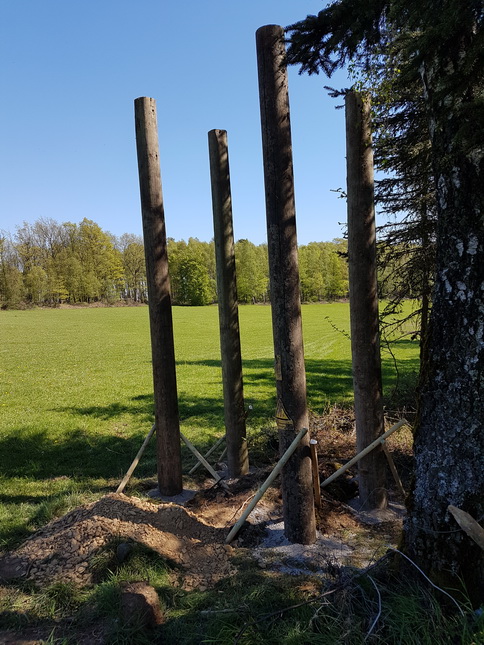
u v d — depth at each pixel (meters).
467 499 2.59
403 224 5.88
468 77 2.20
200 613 2.78
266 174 3.42
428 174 5.16
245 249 73.38
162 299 4.68
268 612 2.72
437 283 2.73
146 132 4.49
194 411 9.34
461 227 2.54
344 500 4.60
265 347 22.77
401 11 2.42
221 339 5.32
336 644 2.36
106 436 7.56
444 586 2.68
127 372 15.29
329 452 5.73
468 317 2.54
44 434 7.70
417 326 6.32
